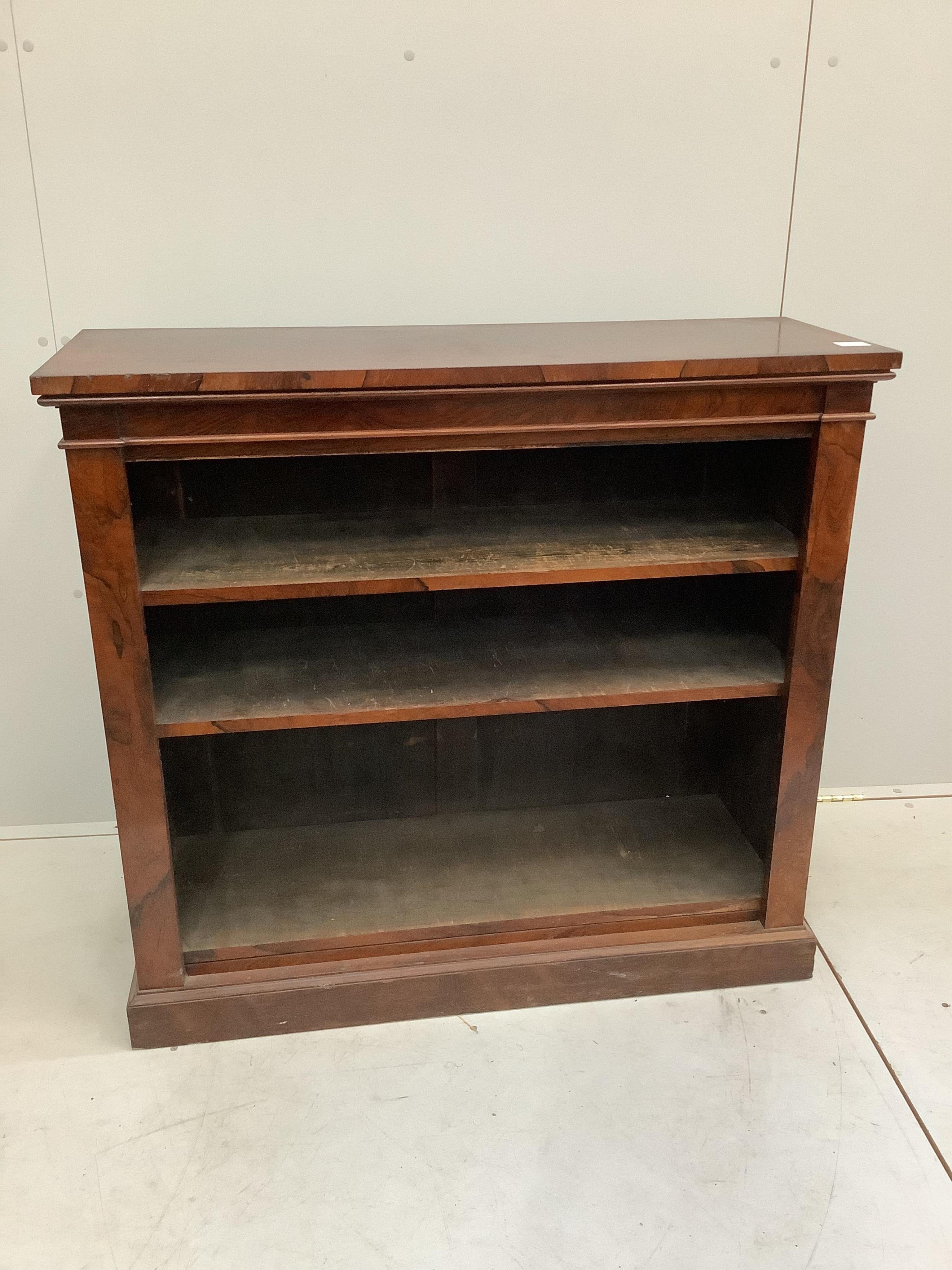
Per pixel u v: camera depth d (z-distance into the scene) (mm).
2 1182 1477
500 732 2090
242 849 2018
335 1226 1409
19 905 2061
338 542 1671
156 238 1869
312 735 2027
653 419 1501
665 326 1884
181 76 1778
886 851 2252
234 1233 1398
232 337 1733
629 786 2189
